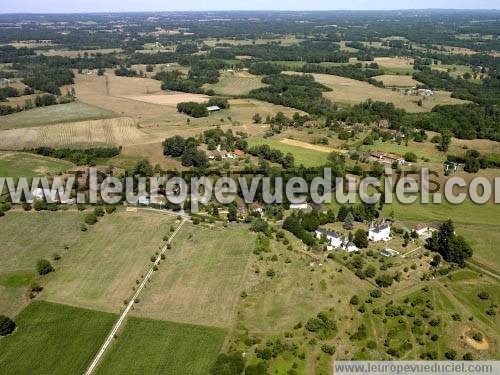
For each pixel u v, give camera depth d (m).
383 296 136.62
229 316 127.50
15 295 137.50
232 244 162.38
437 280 145.12
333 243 162.50
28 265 152.12
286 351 115.38
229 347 116.81
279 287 139.50
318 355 114.62
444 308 132.25
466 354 114.56
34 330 123.19
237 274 145.12
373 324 125.25
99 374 109.00
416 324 125.00
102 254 158.25
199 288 139.12
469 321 127.25
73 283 142.62
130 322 125.06
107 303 133.12
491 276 147.88
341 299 134.88
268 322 125.44
